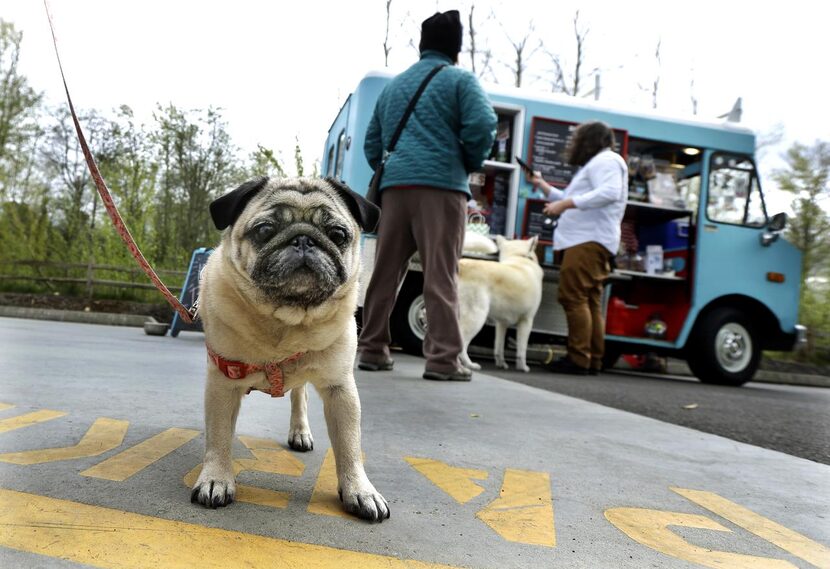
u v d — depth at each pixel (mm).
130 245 2154
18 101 15234
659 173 8219
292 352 1844
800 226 14133
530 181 6906
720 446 3168
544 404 4090
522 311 6789
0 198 14688
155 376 4098
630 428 3471
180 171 15984
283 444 2535
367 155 5191
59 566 1223
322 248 1862
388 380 4566
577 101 7742
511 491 2070
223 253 1958
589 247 6547
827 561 1652
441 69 4703
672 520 1900
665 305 8219
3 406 2736
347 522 1649
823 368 13164
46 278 12930
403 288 7113
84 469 1884
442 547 1532
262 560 1352
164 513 1574
